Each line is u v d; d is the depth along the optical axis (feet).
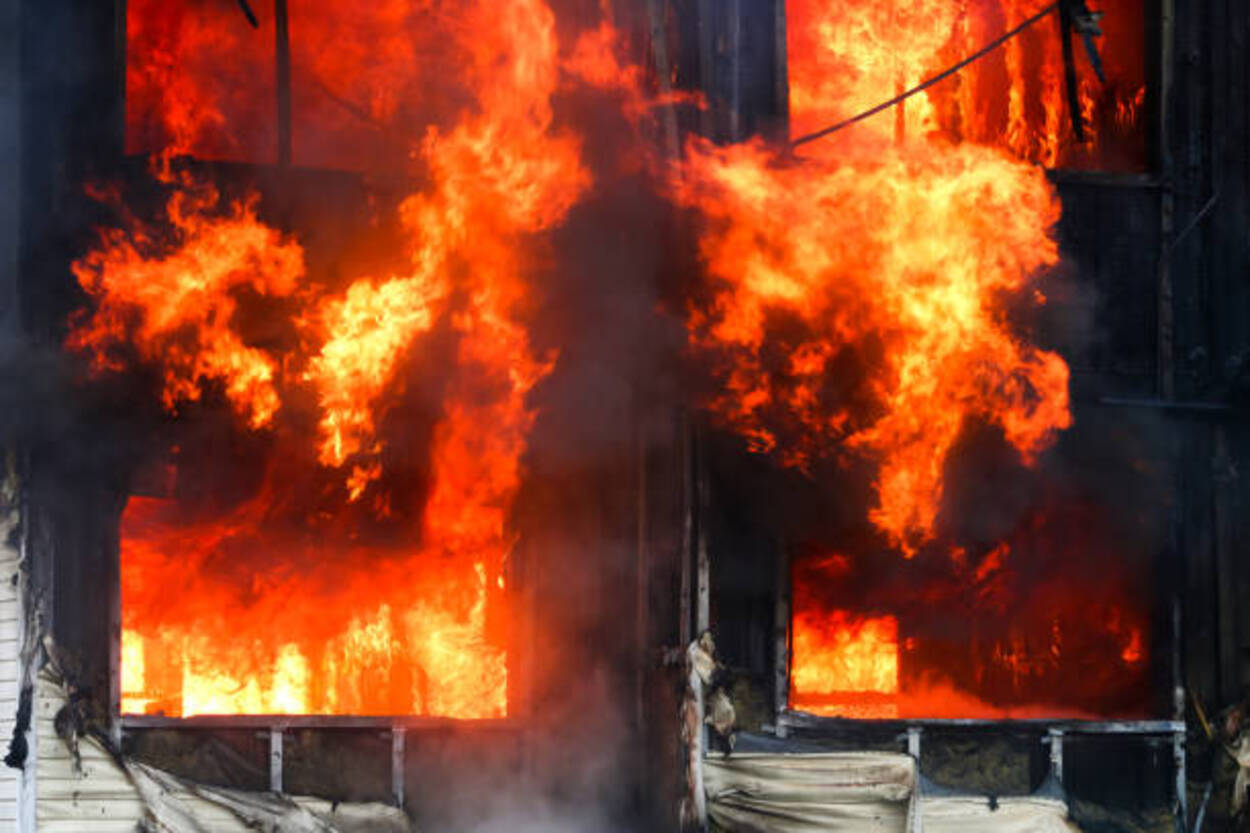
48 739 69.10
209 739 72.54
